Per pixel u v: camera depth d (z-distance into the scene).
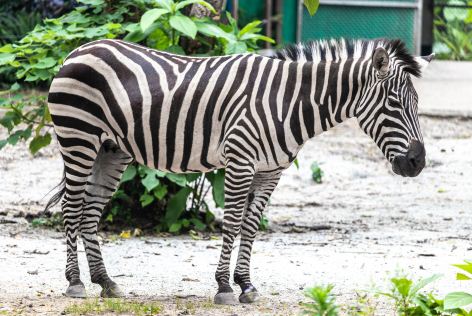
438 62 40.09
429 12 39.75
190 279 13.30
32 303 11.61
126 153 12.46
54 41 15.96
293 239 16.58
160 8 15.85
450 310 10.60
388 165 24.25
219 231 17.45
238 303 11.83
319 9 34.22
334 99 11.68
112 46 12.01
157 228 17.11
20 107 16.73
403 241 16.38
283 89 11.68
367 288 12.78
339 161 24.22
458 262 14.60
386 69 11.37
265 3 33.78
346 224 18.08
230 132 11.57
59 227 16.95
